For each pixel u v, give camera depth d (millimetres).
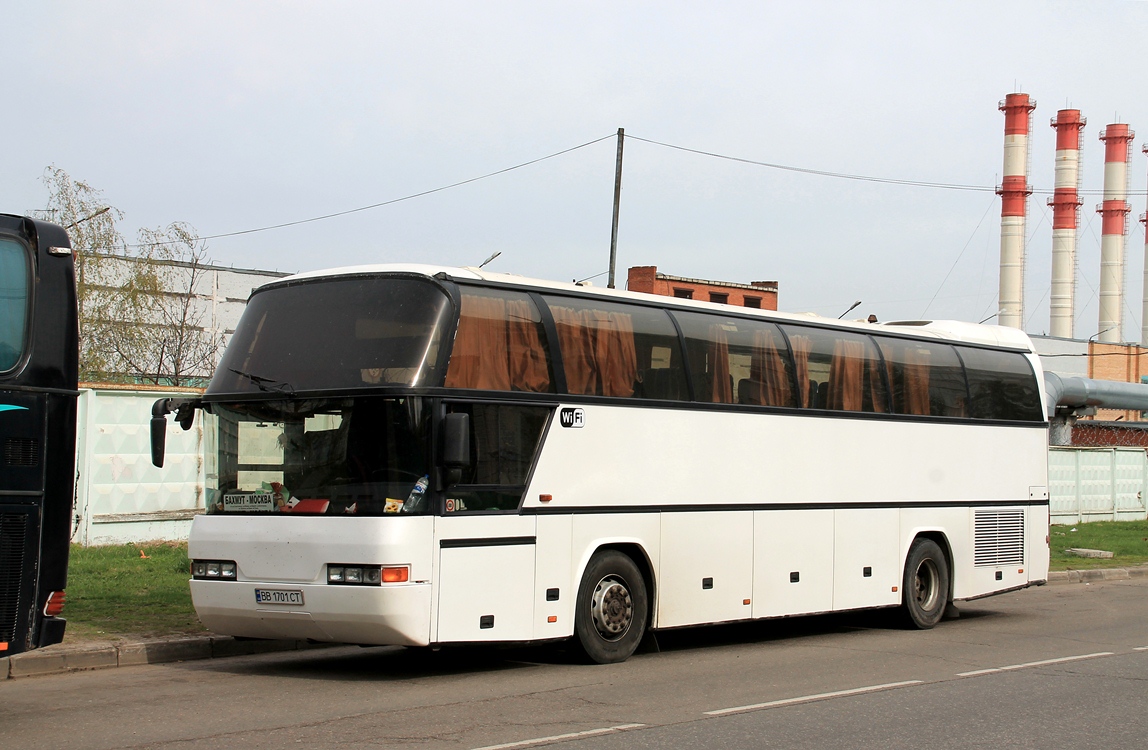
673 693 9570
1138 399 45094
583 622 10992
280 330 10547
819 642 13453
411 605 9469
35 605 7980
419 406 9711
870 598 14227
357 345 10086
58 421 8188
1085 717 8781
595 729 7969
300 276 10758
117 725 7961
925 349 15547
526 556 10422
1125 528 32375
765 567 12891
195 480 18609
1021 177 74875
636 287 56906
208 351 37625
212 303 46438
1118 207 82000
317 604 9648
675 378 12102
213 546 10273
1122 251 81875
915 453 15047
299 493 9938
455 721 8195
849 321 14797
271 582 9898
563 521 10789
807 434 13562
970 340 16469
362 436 9727
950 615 16156
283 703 8883
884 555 14477
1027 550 16750
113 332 32688
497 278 10703
